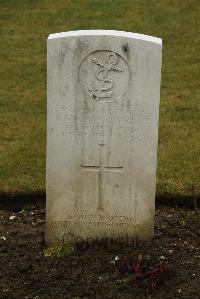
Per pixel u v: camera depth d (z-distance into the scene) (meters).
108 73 2.59
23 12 5.95
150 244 2.78
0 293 2.52
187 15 5.78
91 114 2.64
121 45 2.56
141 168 2.69
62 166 2.70
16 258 2.71
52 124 2.65
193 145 3.68
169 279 2.57
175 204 3.13
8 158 3.54
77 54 2.57
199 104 4.25
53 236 2.78
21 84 4.62
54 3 6.13
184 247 2.78
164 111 4.15
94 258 2.70
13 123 4.01
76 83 2.60
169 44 5.26
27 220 3.02
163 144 3.70
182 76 4.70
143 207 2.74
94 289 2.53
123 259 2.65
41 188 3.22
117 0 6.16
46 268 2.65
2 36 5.48
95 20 5.71
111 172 2.70
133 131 2.65
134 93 2.61
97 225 2.77
